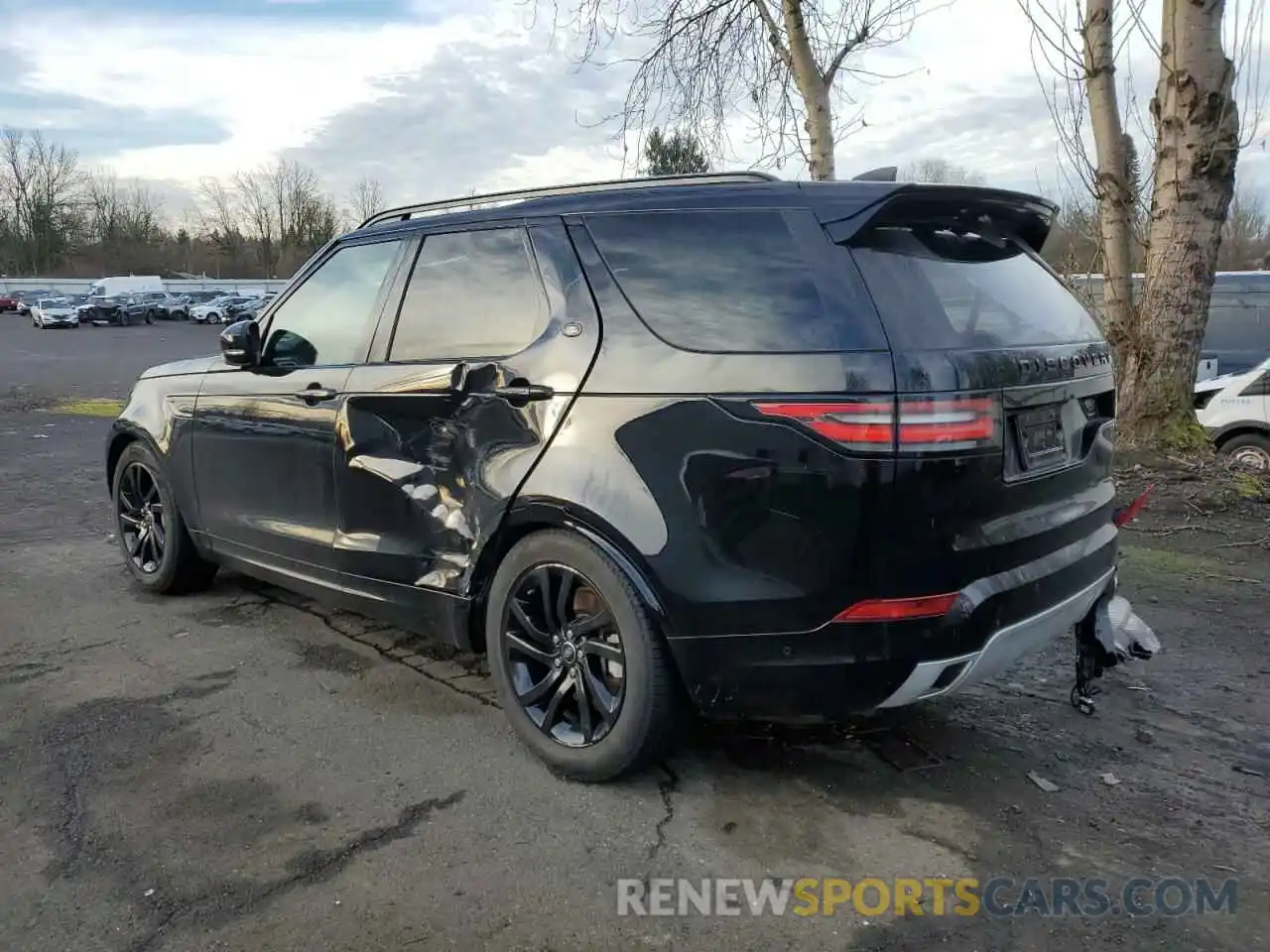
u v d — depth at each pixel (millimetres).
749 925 2529
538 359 3275
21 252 88000
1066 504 3152
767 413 2768
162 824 2979
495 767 3359
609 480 3027
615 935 2486
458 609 3561
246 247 95500
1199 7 7977
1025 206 3252
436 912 2566
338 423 3963
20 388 20484
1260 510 6914
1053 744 3555
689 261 3062
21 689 4008
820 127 10227
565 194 3488
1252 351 14953
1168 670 4258
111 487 5512
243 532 4562
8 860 2791
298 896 2627
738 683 2891
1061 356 3129
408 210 4082
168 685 4051
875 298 2764
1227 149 8086
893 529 2672
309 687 4031
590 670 3193
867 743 3543
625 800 3137
